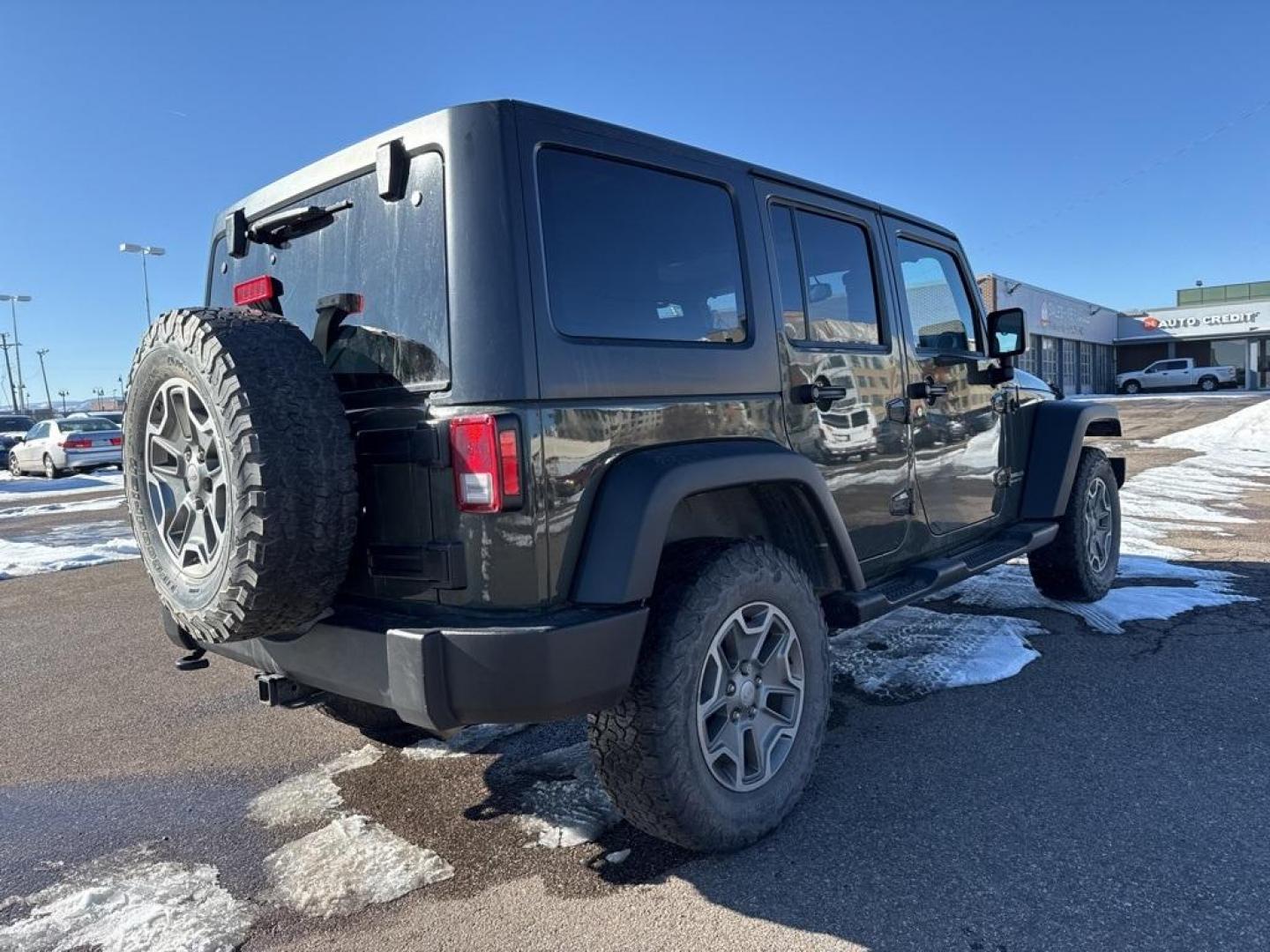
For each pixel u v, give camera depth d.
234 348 2.28
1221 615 4.93
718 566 2.56
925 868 2.51
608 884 2.51
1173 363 41.75
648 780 2.43
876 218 3.75
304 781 3.33
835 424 3.28
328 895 2.51
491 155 2.31
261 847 2.82
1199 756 3.17
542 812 2.97
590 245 2.48
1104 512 5.28
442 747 3.59
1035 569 5.19
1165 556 6.53
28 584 7.70
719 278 2.89
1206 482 10.81
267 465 2.20
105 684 4.68
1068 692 3.83
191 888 2.58
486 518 2.21
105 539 10.24
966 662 4.22
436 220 2.37
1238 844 2.57
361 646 2.37
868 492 3.46
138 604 6.67
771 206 3.17
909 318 3.87
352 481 2.34
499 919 2.35
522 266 2.28
